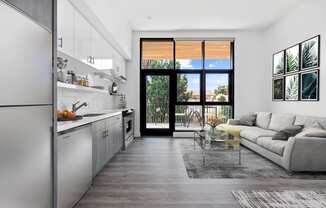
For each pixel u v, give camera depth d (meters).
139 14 5.68
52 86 1.92
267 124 5.62
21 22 1.49
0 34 1.29
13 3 1.40
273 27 6.38
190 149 5.30
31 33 1.60
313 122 4.07
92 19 3.55
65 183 2.12
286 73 5.64
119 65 6.07
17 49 1.45
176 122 7.20
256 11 5.53
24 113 1.53
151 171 3.64
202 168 3.82
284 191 2.85
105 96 5.62
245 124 6.28
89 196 2.67
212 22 6.31
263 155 4.43
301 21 5.01
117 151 4.65
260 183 3.14
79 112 4.08
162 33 7.08
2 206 1.32
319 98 4.39
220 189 2.92
